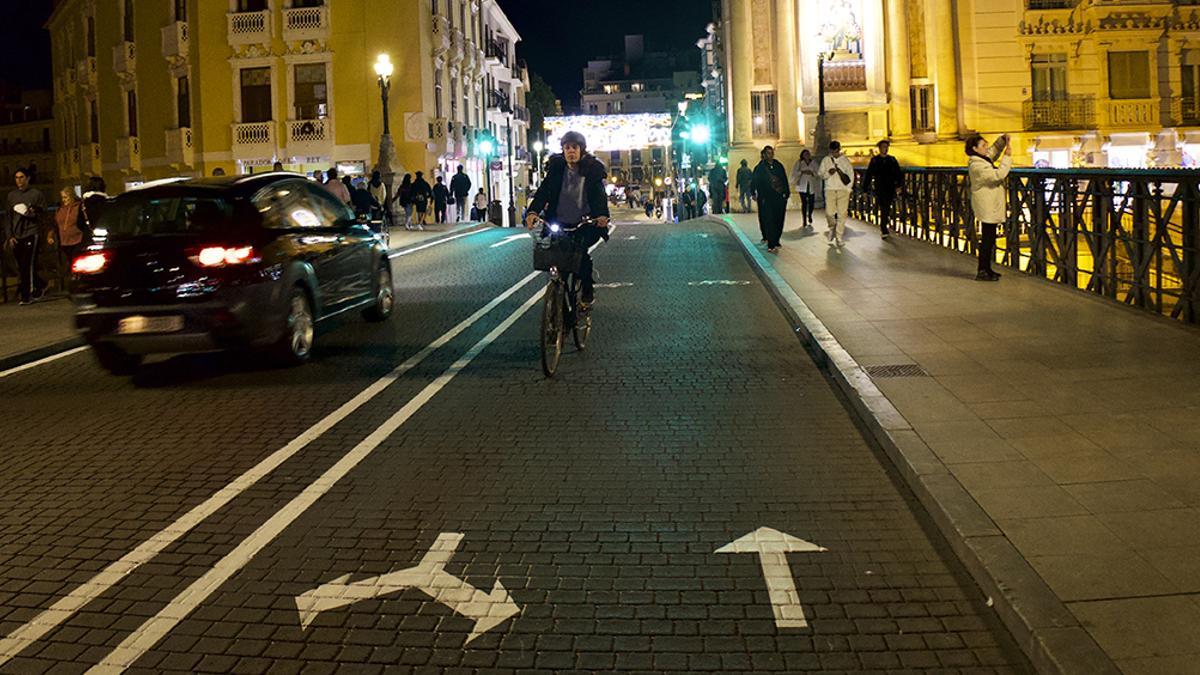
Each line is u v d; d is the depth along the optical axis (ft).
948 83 120.37
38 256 54.95
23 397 29.89
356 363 33.30
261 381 30.91
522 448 23.08
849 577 15.74
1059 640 12.60
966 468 19.33
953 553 16.49
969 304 38.52
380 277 41.37
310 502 19.75
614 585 15.67
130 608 15.23
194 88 131.95
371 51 127.34
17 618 14.97
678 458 22.04
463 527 18.22
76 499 20.33
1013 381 26.00
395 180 103.71
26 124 267.39
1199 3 122.62
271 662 13.47
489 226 108.47
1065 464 19.29
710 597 15.16
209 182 32.99
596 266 59.41
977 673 12.82
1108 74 123.34
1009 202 49.75
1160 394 24.04
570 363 32.40
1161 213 35.14
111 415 27.35
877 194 68.03
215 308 30.32
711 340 35.63
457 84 149.59
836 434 23.50
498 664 13.32
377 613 14.87
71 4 154.51
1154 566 14.64
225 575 16.34
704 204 168.45
